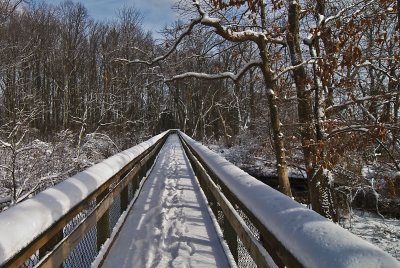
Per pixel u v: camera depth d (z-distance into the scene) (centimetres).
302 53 1169
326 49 876
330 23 975
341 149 903
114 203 614
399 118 970
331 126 986
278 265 278
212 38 1152
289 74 1210
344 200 1466
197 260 494
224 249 518
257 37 1038
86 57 5288
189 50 1161
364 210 1667
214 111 5166
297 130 1272
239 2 882
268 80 1077
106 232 519
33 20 4350
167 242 563
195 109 5316
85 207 380
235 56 1225
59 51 4891
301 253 180
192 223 661
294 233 198
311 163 1018
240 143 3188
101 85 4306
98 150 2486
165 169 1412
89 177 416
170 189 977
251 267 383
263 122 1944
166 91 5350
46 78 5112
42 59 4591
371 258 148
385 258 147
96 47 5269
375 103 1039
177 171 1344
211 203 731
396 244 1320
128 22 4091
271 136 1555
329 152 910
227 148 3706
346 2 1101
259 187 322
